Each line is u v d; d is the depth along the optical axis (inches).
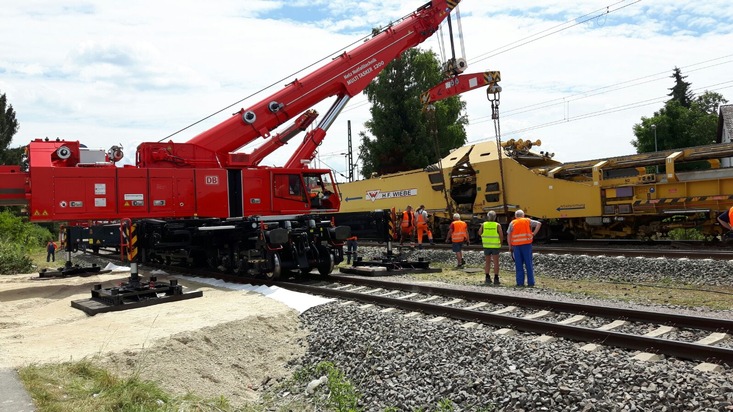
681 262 503.5
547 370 231.0
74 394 207.5
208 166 621.9
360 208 1150.3
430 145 1628.9
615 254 595.8
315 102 708.7
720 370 232.7
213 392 253.1
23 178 513.0
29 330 334.0
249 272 557.3
